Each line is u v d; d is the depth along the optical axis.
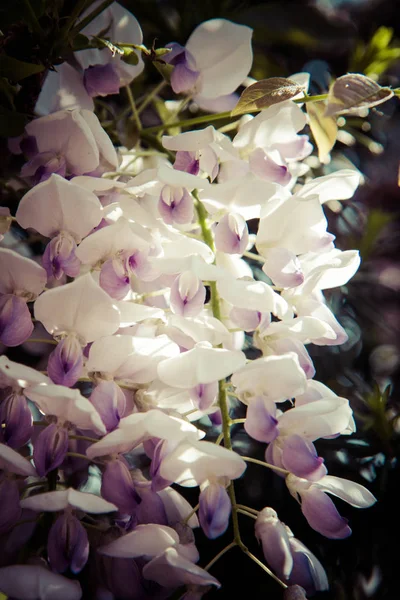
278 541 0.41
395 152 0.55
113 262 0.41
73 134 0.43
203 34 0.47
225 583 0.46
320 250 0.43
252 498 0.48
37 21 0.44
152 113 0.52
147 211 0.41
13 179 0.47
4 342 0.41
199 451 0.40
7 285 0.42
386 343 0.54
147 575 0.40
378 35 0.52
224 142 0.42
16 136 0.44
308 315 0.43
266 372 0.41
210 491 0.40
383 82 0.54
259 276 0.51
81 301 0.41
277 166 0.43
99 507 0.40
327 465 0.49
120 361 0.41
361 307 0.54
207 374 0.40
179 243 0.41
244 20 0.51
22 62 0.43
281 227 0.43
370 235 0.53
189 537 0.42
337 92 0.41
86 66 0.47
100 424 0.39
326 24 0.52
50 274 0.42
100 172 0.44
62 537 0.40
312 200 0.43
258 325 0.42
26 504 0.39
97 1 0.47
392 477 0.48
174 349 0.41
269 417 0.41
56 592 0.39
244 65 0.47
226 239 0.42
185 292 0.41
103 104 0.49
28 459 0.42
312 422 0.42
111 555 0.40
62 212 0.42
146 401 0.42
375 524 0.48
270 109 0.43
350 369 0.53
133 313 0.41
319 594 0.47
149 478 0.47
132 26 0.48
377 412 0.49
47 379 0.40
